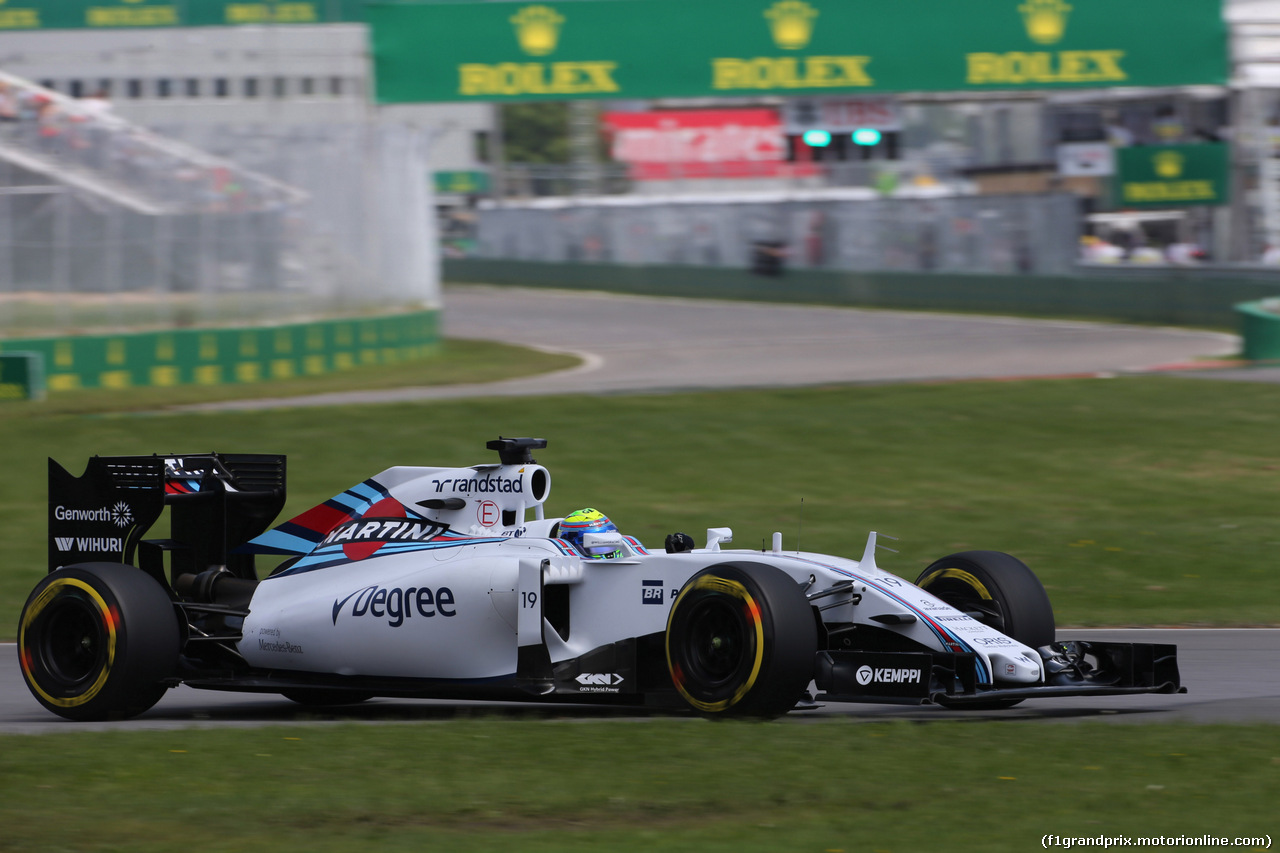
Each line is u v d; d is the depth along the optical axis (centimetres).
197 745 2173
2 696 2945
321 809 1770
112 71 13100
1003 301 12938
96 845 1631
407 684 2580
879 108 16162
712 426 6956
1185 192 13488
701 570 2344
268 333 8681
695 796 1816
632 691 2411
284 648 2670
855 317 13075
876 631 2384
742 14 12788
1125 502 5550
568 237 17375
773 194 16750
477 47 12769
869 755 2025
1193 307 11362
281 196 9000
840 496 5669
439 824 1708
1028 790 1841
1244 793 1825
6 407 7362
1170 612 3953
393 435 6669
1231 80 12875
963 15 12781
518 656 2453
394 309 10019
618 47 12775
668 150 18000
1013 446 6544
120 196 8319
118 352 8138
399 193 10138
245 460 2998
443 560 2592
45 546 4884
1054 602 4100
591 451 6444
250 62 12925
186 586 2898
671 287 15762
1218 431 6738
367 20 12712
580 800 1802
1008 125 15550
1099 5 12769
